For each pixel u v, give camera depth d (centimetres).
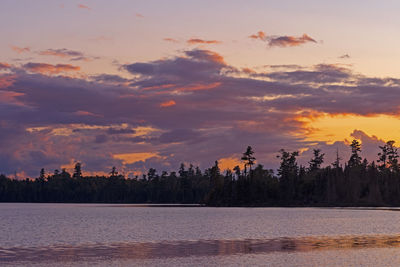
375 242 5991
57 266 4228
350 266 4250
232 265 4294
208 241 6259
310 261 4481
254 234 7275
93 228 8819
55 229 8594
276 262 4438
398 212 15862
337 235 7012
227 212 16538
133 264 4341
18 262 4434
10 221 11406
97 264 4341
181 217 12962
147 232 7806
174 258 4666
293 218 12075
